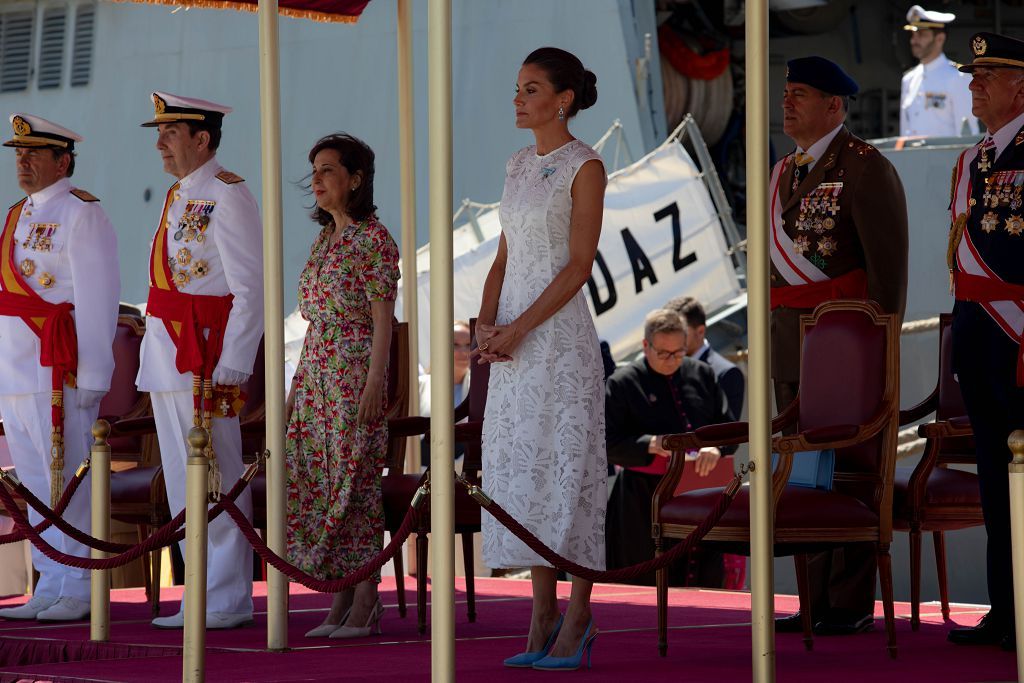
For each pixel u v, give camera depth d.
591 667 9.10
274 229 10.30
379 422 11.07
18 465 12.80
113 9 25.06
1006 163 9.55
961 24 29.72
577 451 8.85
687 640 10.68
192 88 24.52
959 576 20.84
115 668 9.36
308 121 23.97
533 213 8.96
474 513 11.62
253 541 8.72
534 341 8.91
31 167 12.69
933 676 8.64
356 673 8.96
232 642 10.68
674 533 9.87
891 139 21.98
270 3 10.30
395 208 23.39
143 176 24.56
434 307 7.68
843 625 10.87
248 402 12.95
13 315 12.59
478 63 23.83
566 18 23.55
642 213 22.11
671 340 14.55
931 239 21.59
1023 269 9.45
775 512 9.48
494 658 9.65
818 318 10.53
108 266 12.69
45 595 12.77
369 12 23.91
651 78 24.02
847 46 29.86
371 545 11.04
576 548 8.84
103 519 10.75
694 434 10.08
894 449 9.74
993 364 9.52
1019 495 6.68
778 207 11.45
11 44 25.55
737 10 27.59
